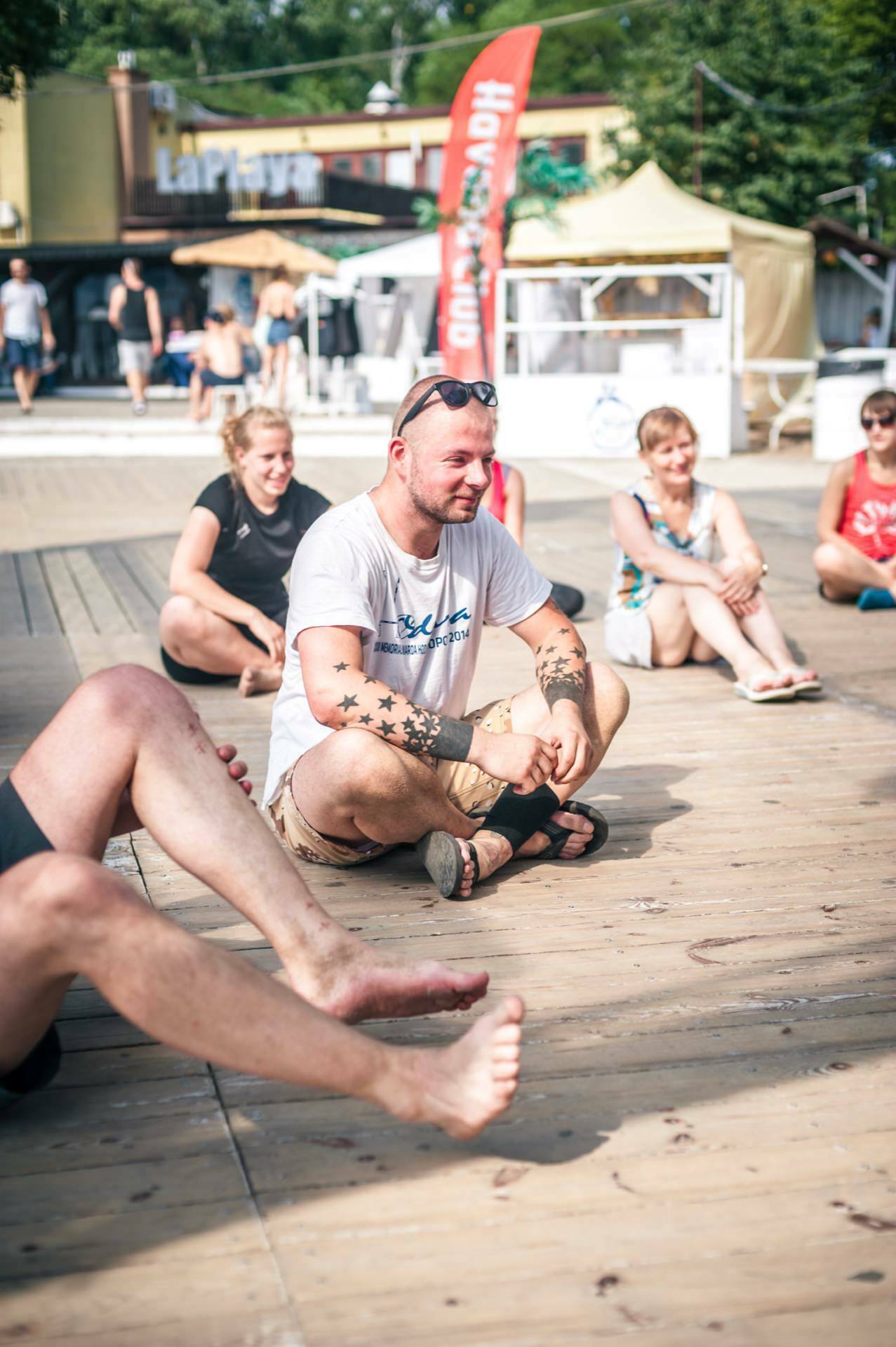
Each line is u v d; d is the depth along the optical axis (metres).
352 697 2.95
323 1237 1.86
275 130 34.34
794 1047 2.40
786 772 4.19
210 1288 1.75
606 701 3.24
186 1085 2.29
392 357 23.16
